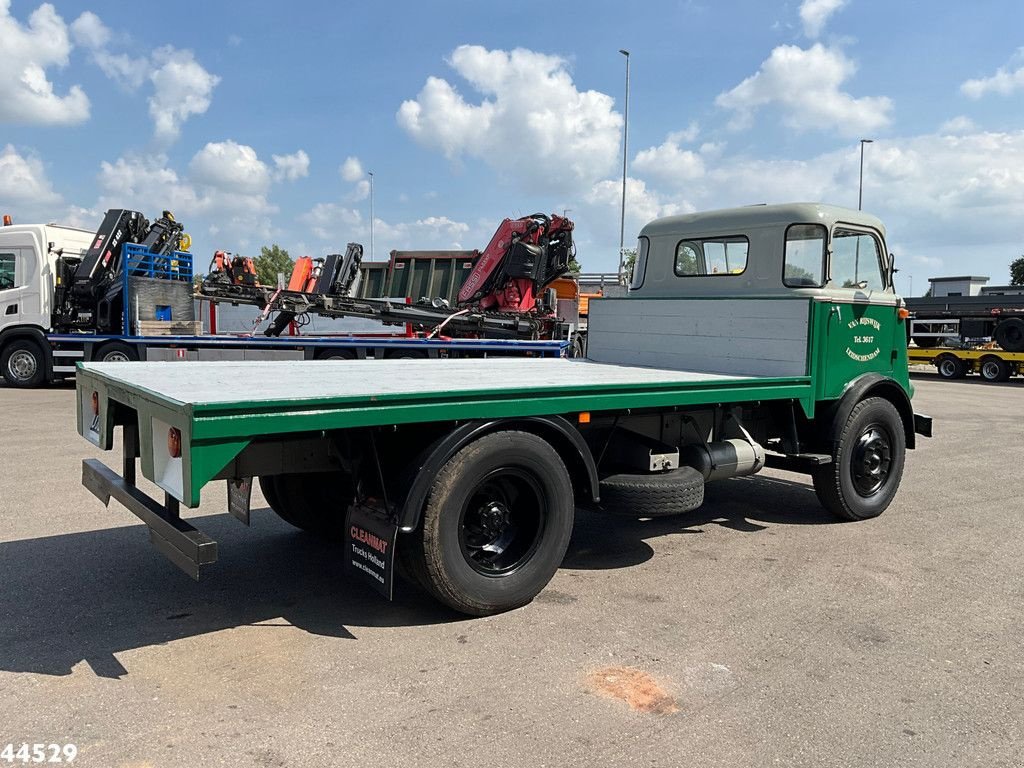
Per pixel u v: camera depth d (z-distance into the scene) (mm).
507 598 4117
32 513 5934
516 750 2809
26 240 14438
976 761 2809
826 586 4668
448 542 3867
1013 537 5809
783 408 5824
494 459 3992
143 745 2797
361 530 3912
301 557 5059
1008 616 4230
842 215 6094
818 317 5637
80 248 15367
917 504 6883
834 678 3447
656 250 7211
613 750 2822
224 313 18438
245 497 3871
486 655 3623
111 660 3500
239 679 3336
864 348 6180
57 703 3098
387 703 3145
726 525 6074
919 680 3443
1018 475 8312
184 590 4406
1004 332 24141
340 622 3998
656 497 4695
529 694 3242
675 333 6480
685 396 4812
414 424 3914
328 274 16438
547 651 3678
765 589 4598
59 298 14664
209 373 4930
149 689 3229
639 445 4914
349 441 3891
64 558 4914
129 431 4355
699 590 4562
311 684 3301
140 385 3922
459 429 3859
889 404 6309
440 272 18922
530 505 4301
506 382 4551
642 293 7348
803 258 6070
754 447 5629
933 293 51531
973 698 3285
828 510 6211
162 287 14586
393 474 3977
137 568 4750
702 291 6812
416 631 3900
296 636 3809
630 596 4453
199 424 3014
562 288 19641
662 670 3494
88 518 5816
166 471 3307
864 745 2898
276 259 62562
